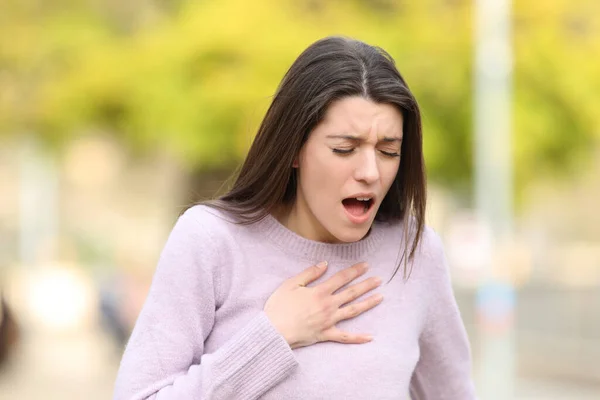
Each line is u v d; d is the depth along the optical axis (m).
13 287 26.64
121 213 39.53
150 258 19.92
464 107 15.66
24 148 30.08
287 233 3.06
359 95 2.84
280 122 2.92
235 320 3.00
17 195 43.12
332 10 15.97
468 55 15.77
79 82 16.59
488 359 13.48
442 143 15.48
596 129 16.56
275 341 2.87
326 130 2.86
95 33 17.91
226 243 3.01
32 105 17.95
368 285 3.07
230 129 15.00
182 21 16.47
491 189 14.62
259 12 15.73
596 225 36.22
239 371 2.85
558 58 16.30
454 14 16.08
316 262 3.06
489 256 14.05
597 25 16.77
